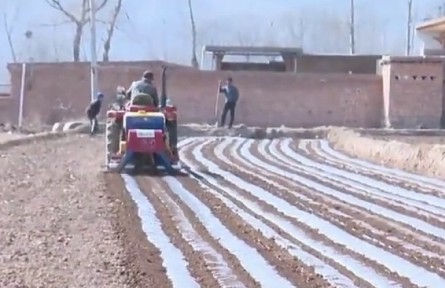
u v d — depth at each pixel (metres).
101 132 110.94
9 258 29.45
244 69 168.38
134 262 29.19
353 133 106.12
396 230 37.38
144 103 60.75
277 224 38.41
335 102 136.50
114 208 42.16
